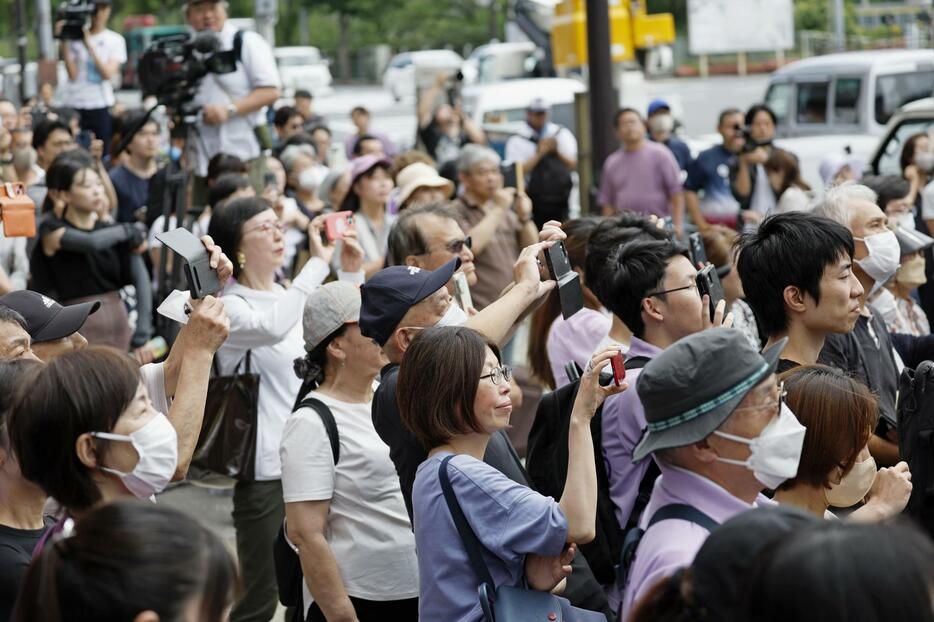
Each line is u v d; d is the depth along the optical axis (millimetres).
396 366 4582
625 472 4402
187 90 9359
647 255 4898
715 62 51125
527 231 9086
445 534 3811
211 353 4223
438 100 16469
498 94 21781
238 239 6078
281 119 15711
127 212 11312
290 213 9727
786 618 2242
